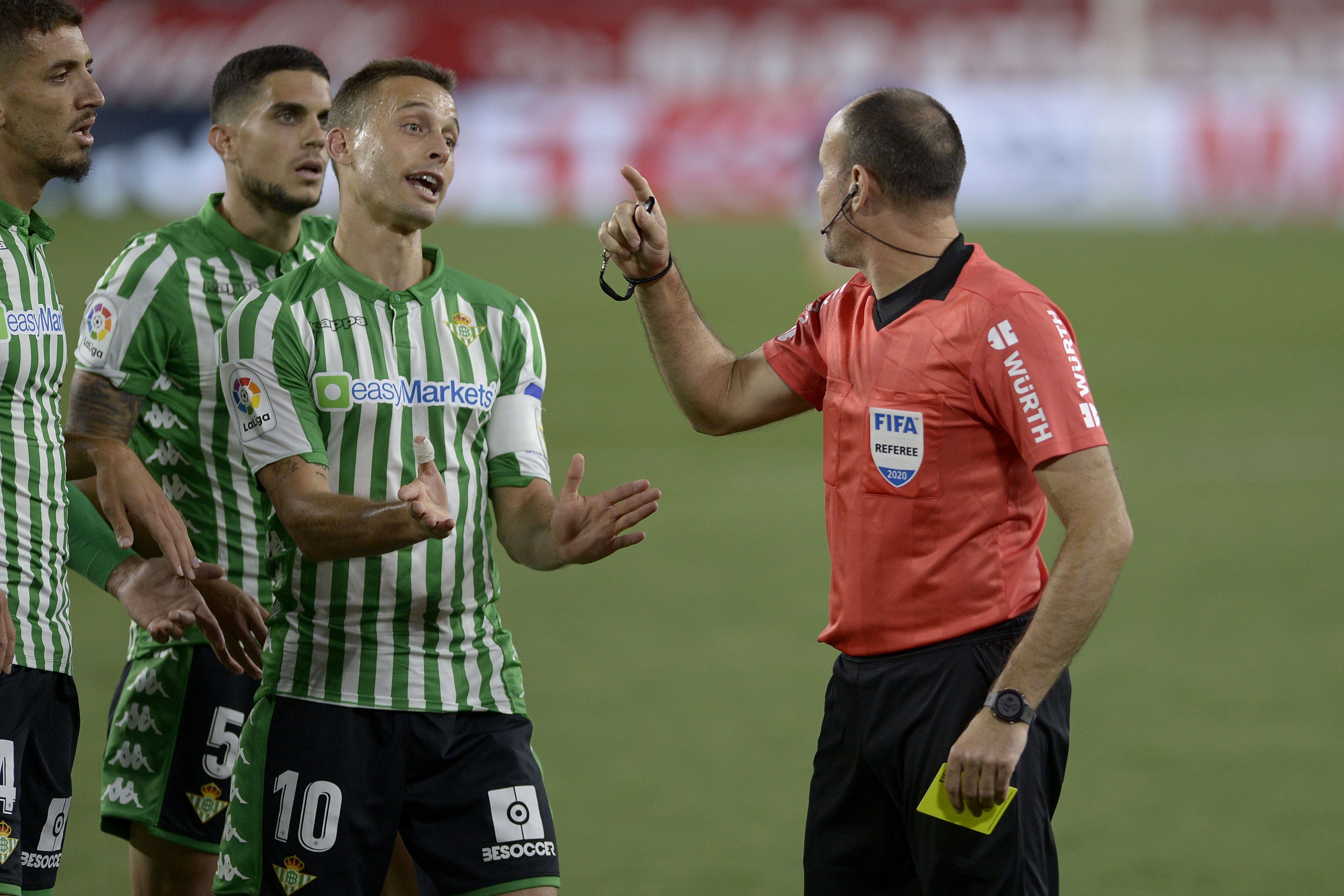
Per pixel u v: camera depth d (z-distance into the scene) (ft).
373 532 33.24
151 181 299.79
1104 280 241.96
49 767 36.78
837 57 337.11
